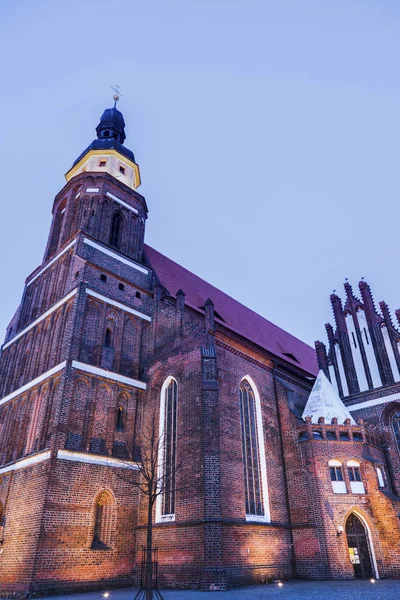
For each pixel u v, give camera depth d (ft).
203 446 78.38
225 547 73.56
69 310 97.76
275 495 90.94
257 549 79.25
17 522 75.92
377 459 98.07
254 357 104.32
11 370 110.32
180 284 129.90
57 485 74.49
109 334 100.22
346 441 94.38
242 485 83.82
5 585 70.59
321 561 82.53
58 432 78.38
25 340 110.73
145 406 97.04
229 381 93.66
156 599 58.23
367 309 129.70
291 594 61.21
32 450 86.12
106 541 78.59
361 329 129.49
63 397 81.97
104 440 86.69
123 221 124.47
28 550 69.92
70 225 121.19
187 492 77.97
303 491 90.89
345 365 128.57
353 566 82.74
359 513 87.04
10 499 80.94
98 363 93.09
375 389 120.47
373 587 67.72
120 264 112.57
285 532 88.02
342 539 84.02
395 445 111.55
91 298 98.48
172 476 83.05
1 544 76.48
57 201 132.57
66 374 84.53
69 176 138.62
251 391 100.12
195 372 88.94
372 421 117.29
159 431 90.84
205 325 93.50
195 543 72.08
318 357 133.69
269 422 99.91
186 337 96.94
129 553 80.59
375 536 84.84
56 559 69.92
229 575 71.72
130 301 108.78
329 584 73.82
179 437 85.35
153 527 80.23
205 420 80.84
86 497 77.82
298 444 95.86
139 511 84.99
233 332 113.09
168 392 94.38
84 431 83.71
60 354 92.79
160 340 104.22
